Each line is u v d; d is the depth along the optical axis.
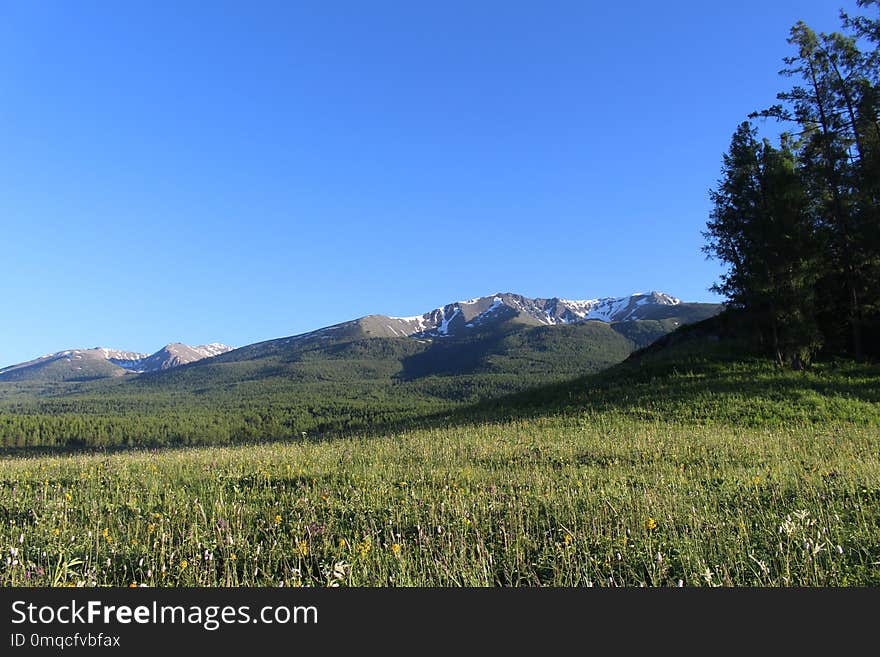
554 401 32.72
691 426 23.12
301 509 10.48
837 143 33.78
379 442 22.22
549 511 10.09
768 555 7.72
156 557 8.19
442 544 8.32
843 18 32.75
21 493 12.54
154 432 127.94
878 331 34.88
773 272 32.28
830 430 21.30
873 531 8.32
